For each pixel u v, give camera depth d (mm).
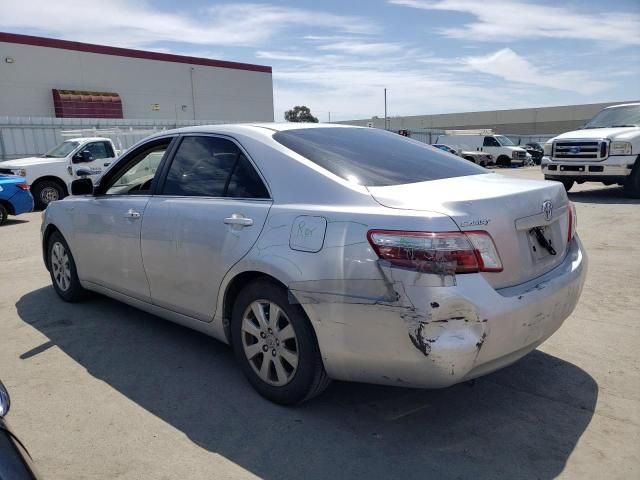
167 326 4566
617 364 3738
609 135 12203
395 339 2570
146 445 2828
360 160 3264
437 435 2910
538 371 3652
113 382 3545
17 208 11227
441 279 2467
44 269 6754
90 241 4547
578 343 4098
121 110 35656
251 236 3129
